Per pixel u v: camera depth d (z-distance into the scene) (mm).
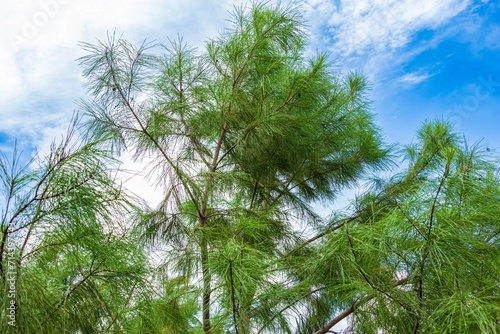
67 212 1111
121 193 1270
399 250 1482
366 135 3225
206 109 2533
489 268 1494
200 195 2453
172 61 2543
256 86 2623
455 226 1356
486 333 1164
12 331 996
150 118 2406
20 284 1027
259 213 2549
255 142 2547
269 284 1764
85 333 1241
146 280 1529
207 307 2131
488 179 1478
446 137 2680
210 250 2229
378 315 1582
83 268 1328
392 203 2561
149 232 2303
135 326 1853
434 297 1504
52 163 1113
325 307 2070
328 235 1760
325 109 2834
